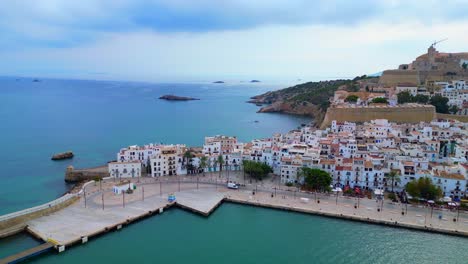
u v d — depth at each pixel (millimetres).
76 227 133000
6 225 130625
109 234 132875
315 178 170125
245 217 150250
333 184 181750
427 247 126062
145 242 128125
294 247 126438
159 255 119500
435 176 165625
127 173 196625
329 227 141125
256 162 195875
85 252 120062
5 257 114000
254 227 141250
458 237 132875
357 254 122000
